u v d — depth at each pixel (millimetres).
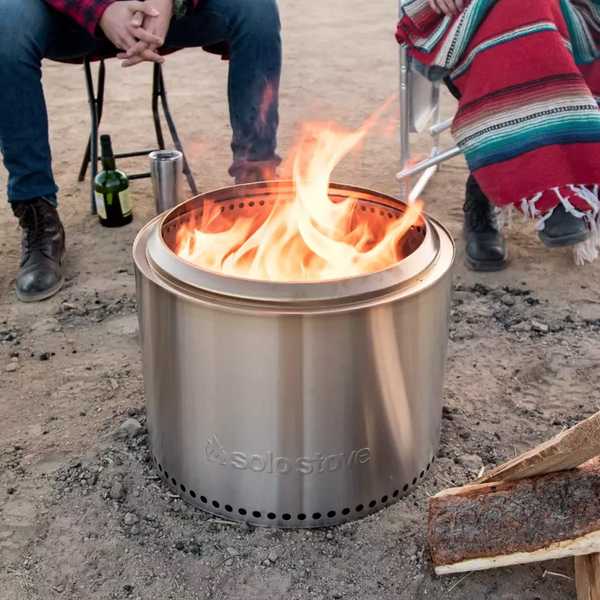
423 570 1522
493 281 2588
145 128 4133
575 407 1987
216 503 1624
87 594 1482
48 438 1887
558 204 2291
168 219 1669
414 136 3984
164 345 1533
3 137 2484
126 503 1684
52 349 2248
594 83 2471
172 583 1501
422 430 1653
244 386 1473
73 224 3008
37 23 2469
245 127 2762
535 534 1418
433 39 2416
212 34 2699
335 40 6242
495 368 2145
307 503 1577
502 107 2234
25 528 1626
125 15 2391
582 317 2379
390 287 1459
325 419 1497
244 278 1427
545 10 2240
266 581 1503
